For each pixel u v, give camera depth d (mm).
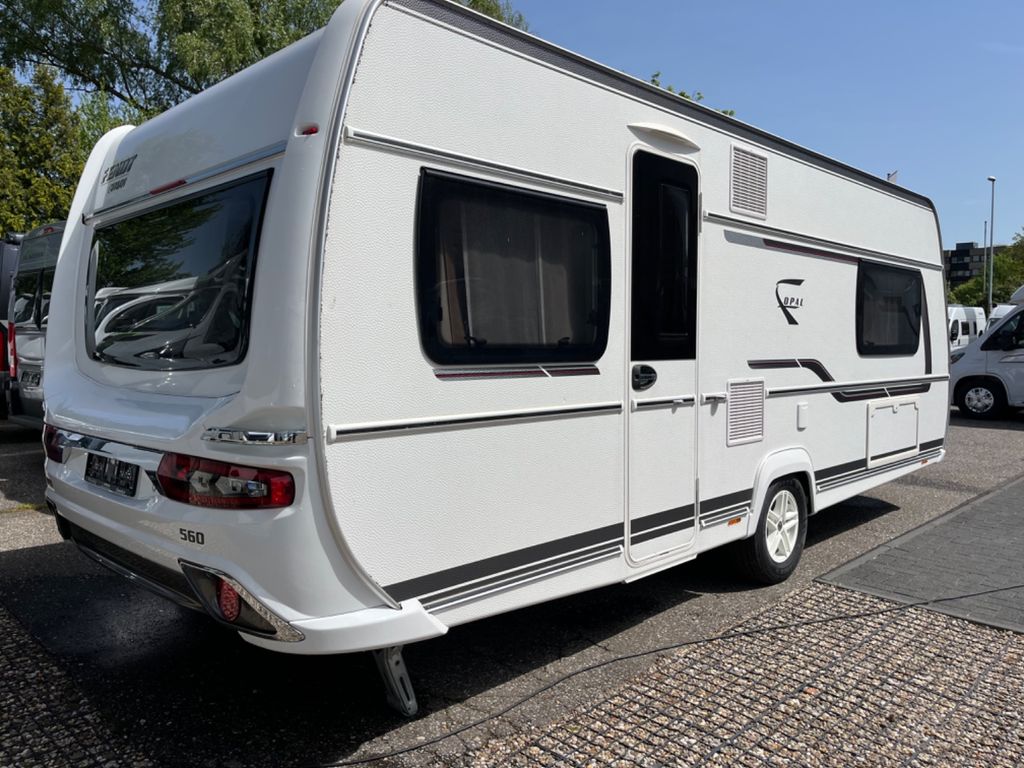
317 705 3064
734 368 4078
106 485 3078
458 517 2762
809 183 4699
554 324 3098
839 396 5000
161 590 2875
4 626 3793
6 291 9984
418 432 2625
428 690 3193
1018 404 11656
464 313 2770
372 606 2553
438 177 2689
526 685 3238
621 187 3398
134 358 3182
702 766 2643
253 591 2422
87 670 3342
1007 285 45500
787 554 4574
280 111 2646
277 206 2453
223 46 12367
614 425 3354
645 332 3512
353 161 2451
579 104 3211
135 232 3346
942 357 6363
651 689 3191
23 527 5453
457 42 2754
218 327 2738
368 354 2488
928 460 6207
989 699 3105
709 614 4020
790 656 3500
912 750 2742
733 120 4066
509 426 2916
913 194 5949
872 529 5730
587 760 2678
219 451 2510
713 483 3949
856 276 5188
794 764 2660
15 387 7922
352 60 2459
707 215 3879
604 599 4250
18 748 2744
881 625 3846
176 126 3201
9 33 13484
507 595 2945
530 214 3012
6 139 15180
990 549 5137
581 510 3219
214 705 3057
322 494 2393
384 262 2529
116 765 2646
